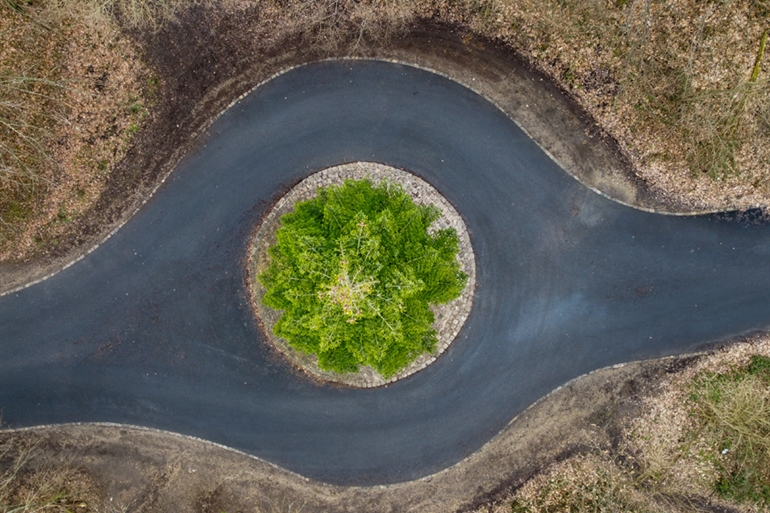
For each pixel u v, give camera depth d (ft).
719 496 68.39
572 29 67.31
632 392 69.05
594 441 69.21
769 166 67.97
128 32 67.10
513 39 67.67
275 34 67.46
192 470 69.46
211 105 67.92
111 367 69.31
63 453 69.46
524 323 68.80
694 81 67.41
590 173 68.39
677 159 68.03
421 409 69.05
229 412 69.56
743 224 68.69
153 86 67.82
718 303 68.74
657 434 68.90
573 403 69.00
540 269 68.69
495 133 68.13
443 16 67.31
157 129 68.13
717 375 68.49
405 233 50.52
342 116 67.92
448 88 67.77
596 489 68.33
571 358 68.95
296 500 69.26
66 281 68.85
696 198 68.59
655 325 68.90
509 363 68.95
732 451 68.08
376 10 67.10
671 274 68.74
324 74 67.72
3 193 67.26
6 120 66.13
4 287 68.69
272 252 56.29
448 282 52.85
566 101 68.13
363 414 69.10
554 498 68.54
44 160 67.56
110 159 68.13
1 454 68.44
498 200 68.44
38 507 65.16
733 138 67.72
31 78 61.98
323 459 69.26
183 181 68.44
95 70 67.41
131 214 68.59
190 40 67.46
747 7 66.08
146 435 69.56
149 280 69.00
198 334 69.26
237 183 68.44
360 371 68.90
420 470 69.10
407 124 67.87
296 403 69.31
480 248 68.49
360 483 69.21
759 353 68.59
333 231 50.11
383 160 68.13
